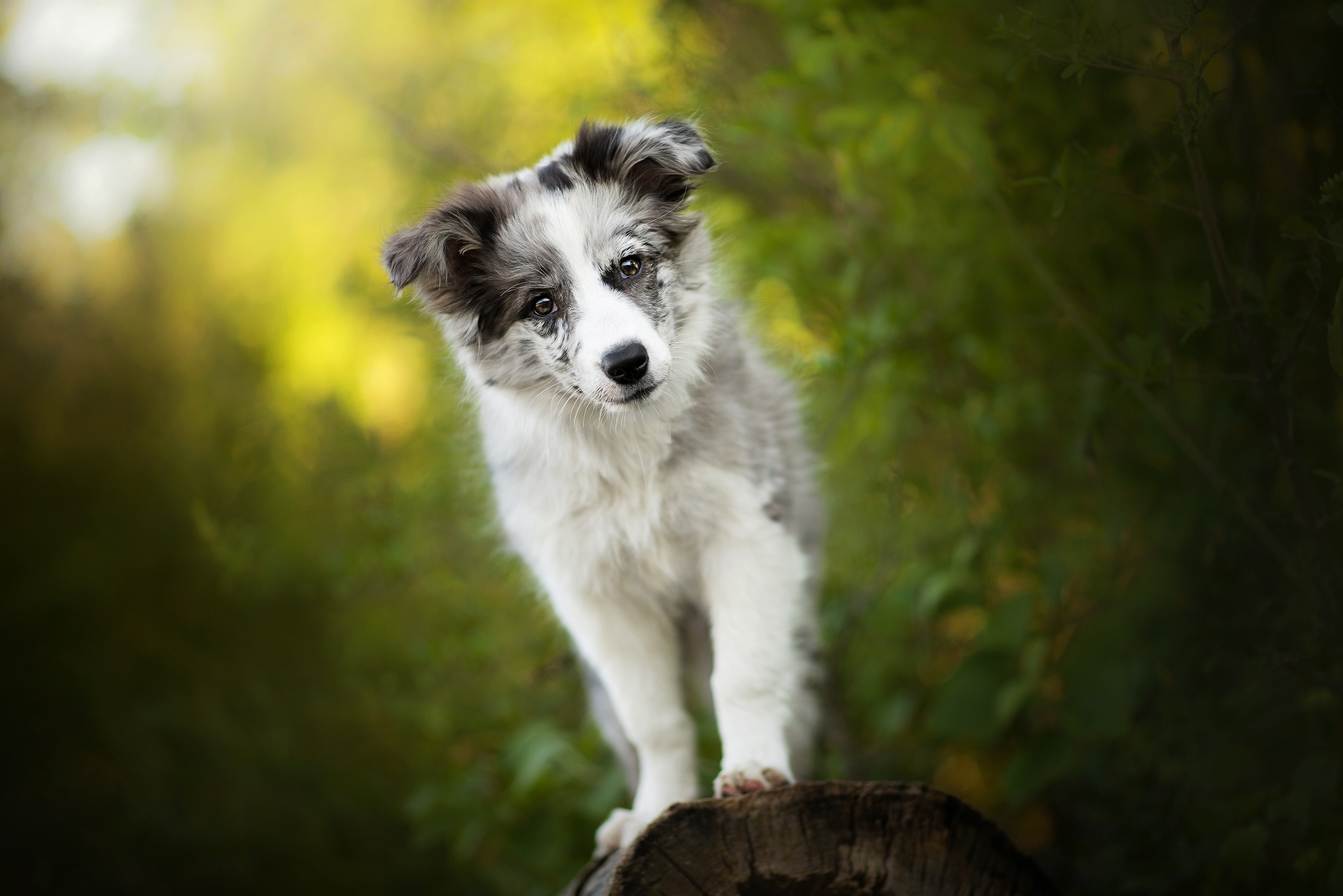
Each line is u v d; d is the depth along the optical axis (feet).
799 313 13.75
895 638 14.76
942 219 12.63
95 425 23.98
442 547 16.07
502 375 10.14
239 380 23.02
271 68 17.67
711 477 9.76
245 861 18.53
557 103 15.38
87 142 20.36
